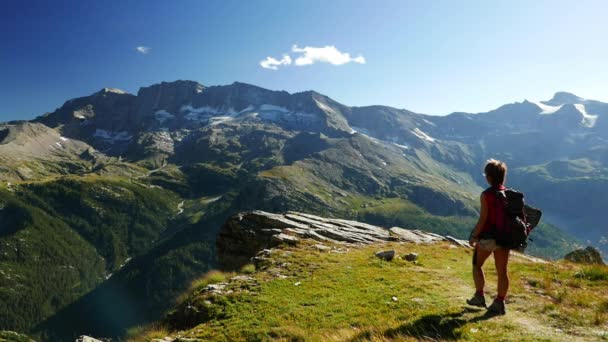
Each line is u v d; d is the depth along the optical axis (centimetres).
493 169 1090
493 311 1109
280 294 1783
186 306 1908
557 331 971
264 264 2523
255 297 1777
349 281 1884
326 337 1201
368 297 1577
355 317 1370
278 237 3197
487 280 1667
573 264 2161
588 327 998
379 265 2214
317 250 2828
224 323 1557
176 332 1689
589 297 1311
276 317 1502
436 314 1140
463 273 1888
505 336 930
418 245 3191
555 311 1138
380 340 984
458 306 1230
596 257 2850
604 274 1655
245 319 1549
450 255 2616
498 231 1041
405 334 1019
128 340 1842
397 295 1543
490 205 1066
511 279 1662
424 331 1015
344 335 1145
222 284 2112
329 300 1606
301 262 2403
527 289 1477
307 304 1600
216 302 1817
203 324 1612
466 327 1009
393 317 1251
